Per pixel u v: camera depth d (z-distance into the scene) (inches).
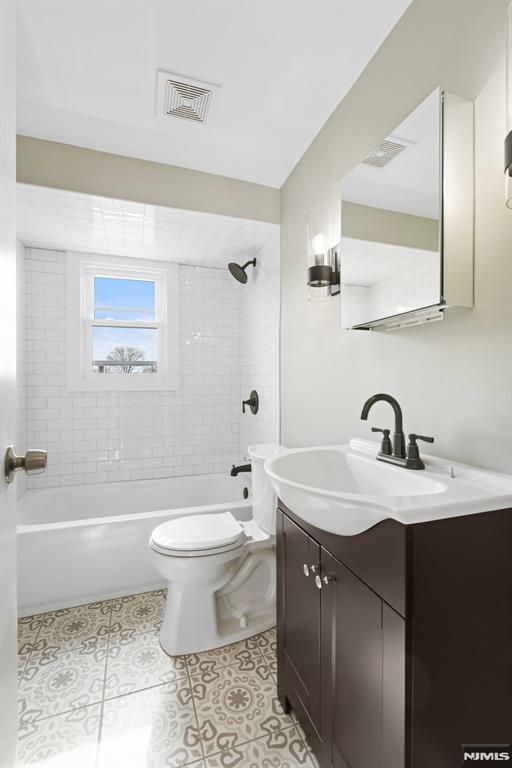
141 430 123.0
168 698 53.8
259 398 113.0
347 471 51.8
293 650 48.0
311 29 53.6
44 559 75.2
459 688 29.9
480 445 40.2
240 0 49.3
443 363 45.2
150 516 82.9
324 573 40.0
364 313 54.3
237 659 62.0
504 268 37.9
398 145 48.0
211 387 131.8
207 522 71.2
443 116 40.4
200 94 65.1
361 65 60.0
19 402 101.6
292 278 88.2
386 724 30.0
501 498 31.8
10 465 26.1
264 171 88.6
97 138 76.5
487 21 39.9
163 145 79.0
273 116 70.8
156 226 96.3
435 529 28.9
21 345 103.1
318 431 75.6
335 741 37.8
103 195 80.4
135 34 54.1
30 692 54.8
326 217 67.4
